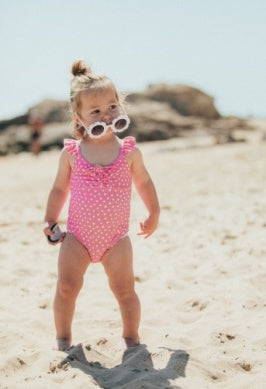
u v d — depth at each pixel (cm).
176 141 2944
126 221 379
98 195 369
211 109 3916
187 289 507
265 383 322
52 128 3167
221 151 2133
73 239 373
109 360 363
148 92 3906
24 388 312
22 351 371
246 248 605
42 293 518
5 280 554
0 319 445
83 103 370
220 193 1046
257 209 830
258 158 1680
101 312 462
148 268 575
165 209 909
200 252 616
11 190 1370
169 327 425
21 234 769
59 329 379
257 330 402
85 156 376
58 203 389
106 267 377
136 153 383
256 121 3959
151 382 321
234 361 354
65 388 313
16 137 3131
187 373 336
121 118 366
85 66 385
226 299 470
